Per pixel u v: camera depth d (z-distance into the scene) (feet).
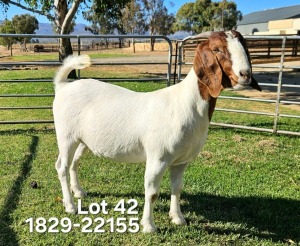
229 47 8.88
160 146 10.48
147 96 11.24
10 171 16.14
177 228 11.96
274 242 11.44
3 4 49.26
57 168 13.15
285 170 17.37
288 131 23.13
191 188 14.97
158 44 186.50
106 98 11.49
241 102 35.14
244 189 15.01
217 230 12.01
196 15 230.48
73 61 12.30
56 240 11.19
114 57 103.81
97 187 14.88
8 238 11.17
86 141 11.82
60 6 48.19
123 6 52.90
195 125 10.32
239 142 21.71
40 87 39.70
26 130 23.16
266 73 61.41
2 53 150.92
